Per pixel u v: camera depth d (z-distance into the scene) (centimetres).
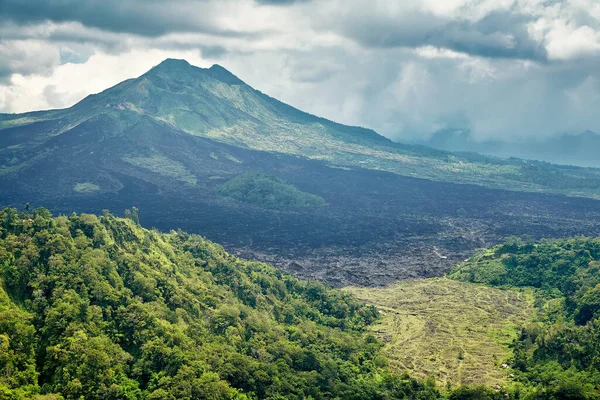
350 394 12231
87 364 10100
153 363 10931
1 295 11069
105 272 12938
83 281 12150
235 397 10619
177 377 10419
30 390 9656
